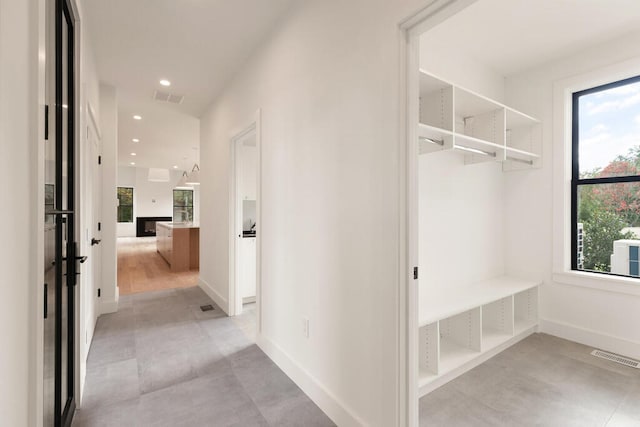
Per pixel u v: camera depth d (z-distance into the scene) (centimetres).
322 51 191
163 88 372
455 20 233
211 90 379
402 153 139
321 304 191
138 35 263
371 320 154
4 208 65
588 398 195
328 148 186
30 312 80
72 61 175
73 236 176
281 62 239
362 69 160
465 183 285
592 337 268
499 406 187
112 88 365
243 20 244
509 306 269
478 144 242
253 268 413
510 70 312
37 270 81
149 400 193
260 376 223
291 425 172
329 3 185
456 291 265
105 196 356
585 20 234
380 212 149
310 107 203
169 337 289
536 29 245
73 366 180
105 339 282
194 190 1377
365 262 158
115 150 364
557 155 291
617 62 257
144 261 696
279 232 241
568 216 289
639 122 257
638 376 220
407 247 140
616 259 269
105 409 184
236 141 354
